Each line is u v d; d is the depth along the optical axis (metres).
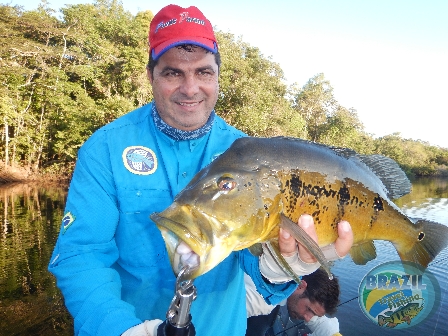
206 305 0.80
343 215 0.75
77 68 10.58
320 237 0.73
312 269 0.72
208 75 0.77
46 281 2.63
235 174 0.66
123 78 11.02
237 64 10.91
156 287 0.78
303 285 1.33
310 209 0.72
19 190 8.30
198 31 0.74
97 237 0.72
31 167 10.61
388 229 0.81
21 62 10.76
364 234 0.79
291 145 0.73
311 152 0.73
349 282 2.16
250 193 0.66
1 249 3.41
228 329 0.83
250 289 1.29
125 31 11.47
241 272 0.90
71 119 10.30
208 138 0.83
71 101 10.44
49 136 10.78
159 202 0.78
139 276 0.77
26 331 1.98
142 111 0.84
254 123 10.25
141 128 0.81
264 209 0.67
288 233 0.67
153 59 0.77
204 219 0.62
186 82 0.75
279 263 0.69
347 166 0.76
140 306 0.77
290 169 0.71
